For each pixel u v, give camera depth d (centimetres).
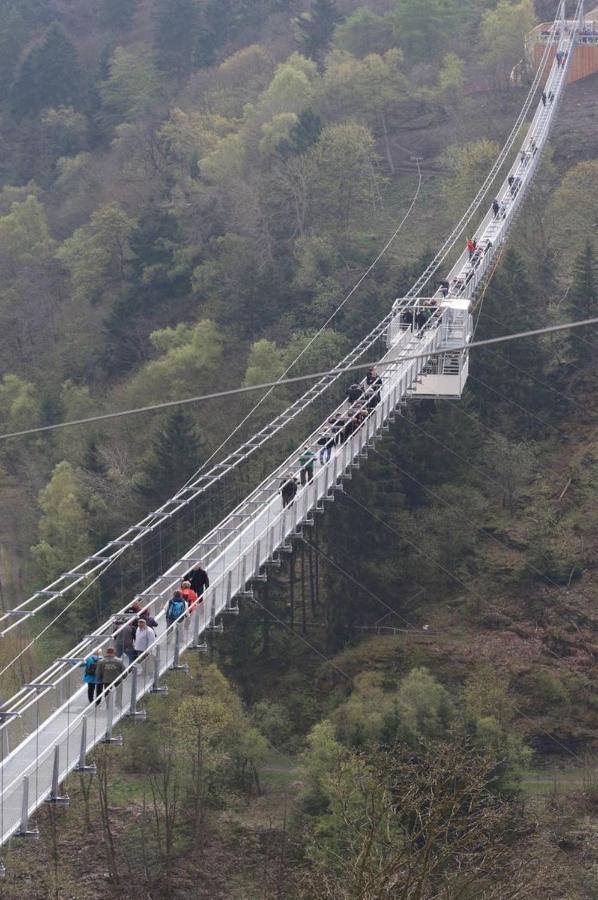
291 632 17825
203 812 14262
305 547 18400
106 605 18325
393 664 17250
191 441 19762
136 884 13488
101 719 8175
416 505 19475
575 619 18125
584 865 12950
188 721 14612
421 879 7019
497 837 8656
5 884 13450
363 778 10550
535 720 16475
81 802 14575
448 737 13512
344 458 12750
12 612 9244
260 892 13300
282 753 15775
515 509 19725
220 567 10619
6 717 7988
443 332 16638
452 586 18562
